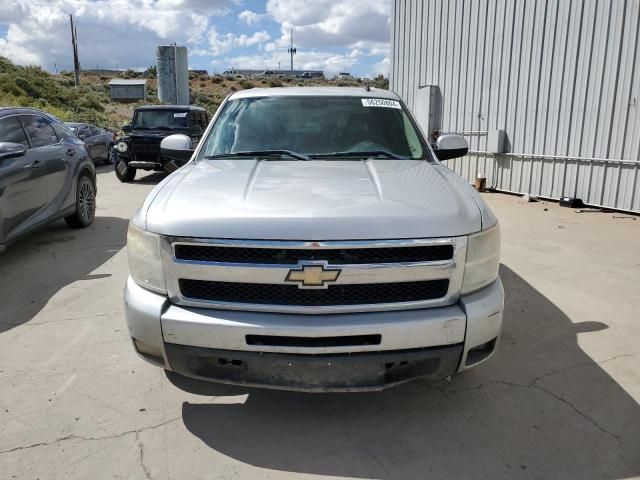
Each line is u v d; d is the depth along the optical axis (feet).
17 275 16.88
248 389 10.08
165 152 13.51
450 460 8.08
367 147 11.85
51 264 18.07
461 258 7.93
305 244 7.55
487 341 8.27
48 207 19.90
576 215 25.89
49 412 9.31
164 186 9.48
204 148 12.16
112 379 10.43
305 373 7.85
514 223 24.16
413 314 7.82
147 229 8.21
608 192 26.55
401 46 43.47
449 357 8.00
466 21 34.99
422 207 8.16
